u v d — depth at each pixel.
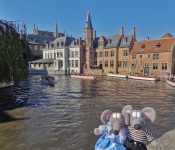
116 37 82.81
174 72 66.56
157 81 56.53
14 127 15.36
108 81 56.44
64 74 85.25
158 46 69.44
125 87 42.69
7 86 35.28
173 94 33.12
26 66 24.09
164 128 15.36
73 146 12.23
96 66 84.69
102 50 84.31
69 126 15.81
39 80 56.34
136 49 75.44
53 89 38.62
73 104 24.28
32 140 13.02
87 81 56.09
